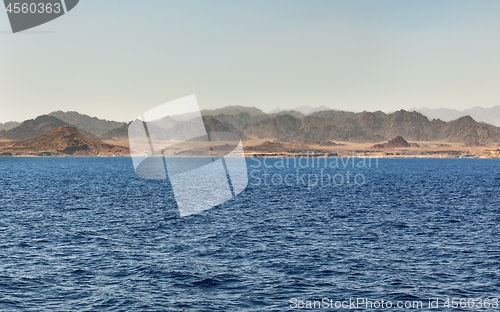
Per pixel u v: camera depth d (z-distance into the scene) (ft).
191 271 115.24
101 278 109.19
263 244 145.89
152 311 90.12
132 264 121.08
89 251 134.51
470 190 358.02
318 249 139.13
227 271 115.55
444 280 110.01
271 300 96.68
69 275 111.14
